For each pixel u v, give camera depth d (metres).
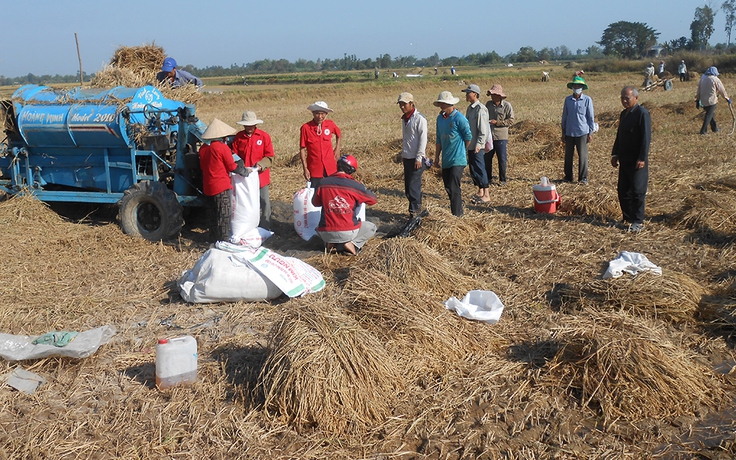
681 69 44.66
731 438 3.89
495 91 10.89
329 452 3.78
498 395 4.39
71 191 9.24
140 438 3.92
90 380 4.63
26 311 5.88
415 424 4.05
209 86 65.00
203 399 4.33
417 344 4.87
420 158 8.59
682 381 4.32
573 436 3.96
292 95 43.75
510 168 13.26
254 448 3.80
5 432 4.00
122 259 7.48
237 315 5.73
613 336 4.59
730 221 7.89
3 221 8.52
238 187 7.66
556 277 6.55
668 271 6.13
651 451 3.80
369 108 31.39
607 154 14.18
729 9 121.88
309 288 6.07
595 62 71.12
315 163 8.73
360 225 7.42
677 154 13.43
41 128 8.80
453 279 6.16
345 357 4.23
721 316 5.40
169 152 9.27
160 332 5.45
